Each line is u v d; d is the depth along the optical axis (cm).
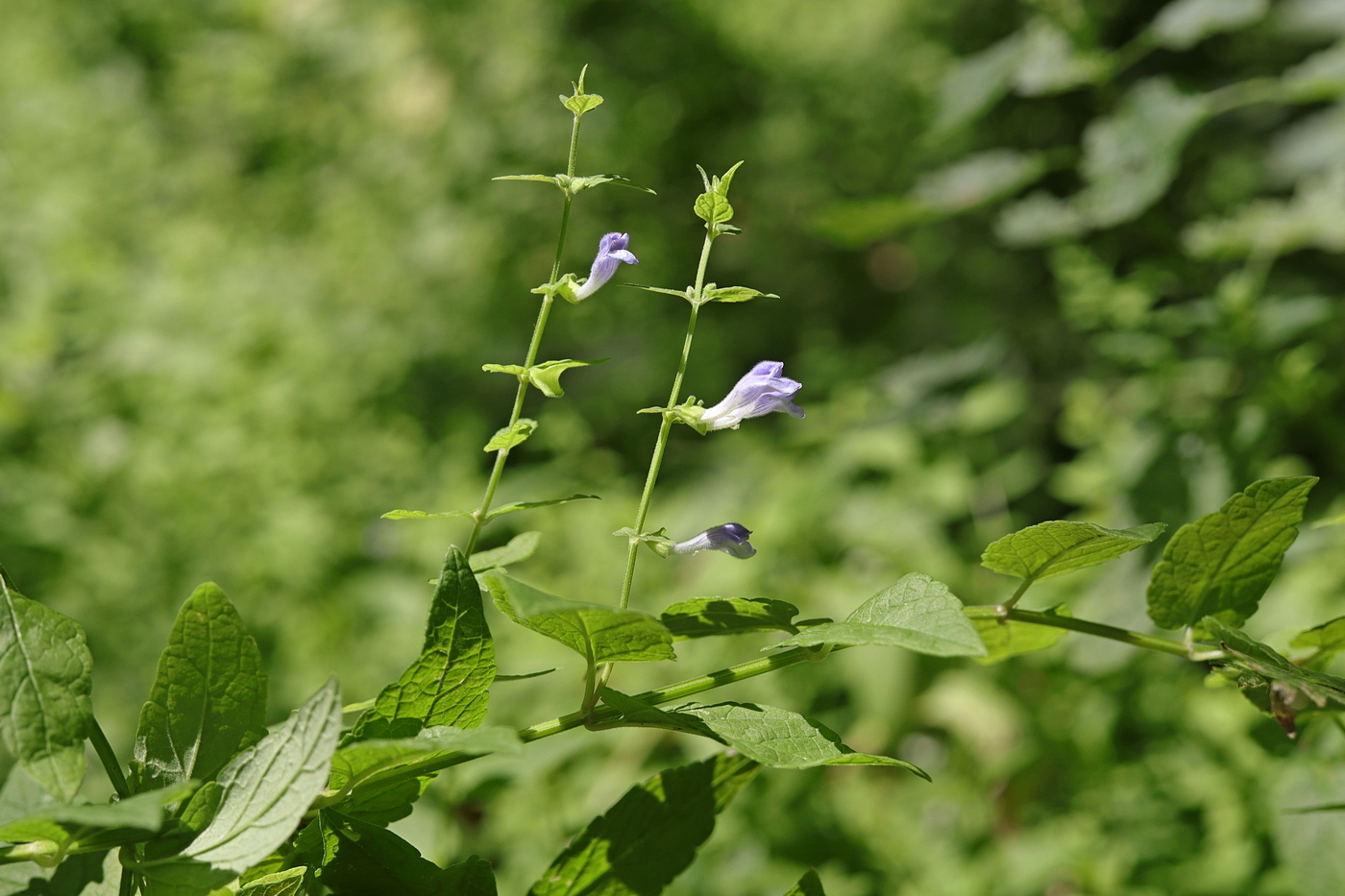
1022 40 160
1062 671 167
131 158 335
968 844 160
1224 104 144
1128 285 159
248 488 242
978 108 161
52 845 81
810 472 210
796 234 379
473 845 139
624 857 86
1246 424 140
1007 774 164
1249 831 138
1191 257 158
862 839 154
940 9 381
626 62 366
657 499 257
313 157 361
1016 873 146
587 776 153
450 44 357
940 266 362
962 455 209
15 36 363
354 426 274
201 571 226
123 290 286
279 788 81
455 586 83
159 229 323
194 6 395
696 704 85
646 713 84
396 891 84
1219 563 89
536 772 105
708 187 87
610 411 327
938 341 344
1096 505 188
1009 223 166
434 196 343
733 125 384
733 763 87
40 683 82
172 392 255
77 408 246
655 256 359
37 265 281
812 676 178
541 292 87
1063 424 225
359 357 296
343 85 367
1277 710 86
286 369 274
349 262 325
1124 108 149
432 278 329
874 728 174
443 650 83
